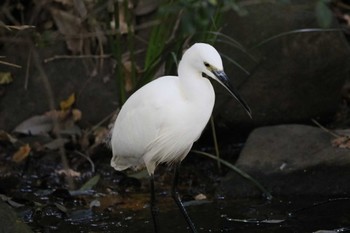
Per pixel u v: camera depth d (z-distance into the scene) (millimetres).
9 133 11266
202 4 7176
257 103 11016
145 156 8562
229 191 9859
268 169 9859
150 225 8969
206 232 8711
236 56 11078
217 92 10906
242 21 11234
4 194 9828
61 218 9180
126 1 10328
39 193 9906
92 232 8758
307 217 9039
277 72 11016
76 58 11586
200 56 7812
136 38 11539
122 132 8570
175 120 8102
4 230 7715
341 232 8500
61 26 11531
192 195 9914
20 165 10672
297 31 10430
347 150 9859
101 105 11320
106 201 9750
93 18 11062
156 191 10078
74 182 10344
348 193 9617
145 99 8242
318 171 9711
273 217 9086
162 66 10547
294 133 10336
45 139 11039
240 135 11219
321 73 11062
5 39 10461
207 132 11062
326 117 11359
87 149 10984
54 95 11414
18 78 11570
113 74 11477
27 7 11961
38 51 11594
